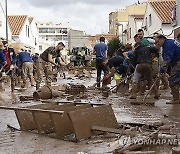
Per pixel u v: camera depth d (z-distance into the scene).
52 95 12.47
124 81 13.88
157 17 35.38
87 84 19.81
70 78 27.00
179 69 10.41
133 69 14.12
